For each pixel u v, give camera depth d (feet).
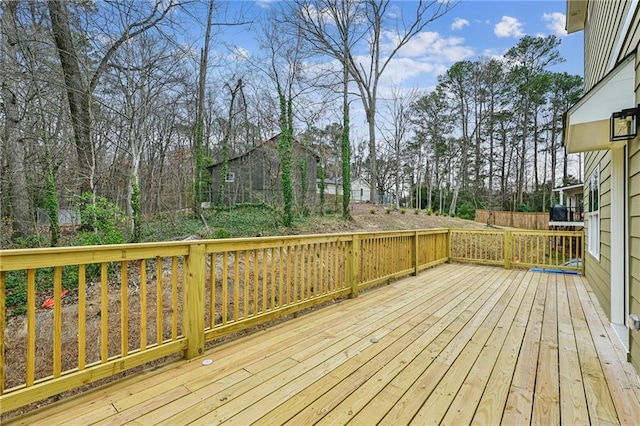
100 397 6.24
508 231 22.15
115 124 23.31
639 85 7.63
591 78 18.71
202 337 8.20
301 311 11.96
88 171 23.02
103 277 6.51
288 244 10.89
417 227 42.42
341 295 13.30
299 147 39.78
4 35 19.75
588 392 6.61
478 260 23.73
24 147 22.88
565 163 78.07
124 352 6.84
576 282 17.76
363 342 9.12
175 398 6.26
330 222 36.35
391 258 17.19
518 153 82.17
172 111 30.55
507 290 15.78
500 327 10.51
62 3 21.24
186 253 7.91
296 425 5.50
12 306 15.56
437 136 83.46
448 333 9.91
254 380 6.98
